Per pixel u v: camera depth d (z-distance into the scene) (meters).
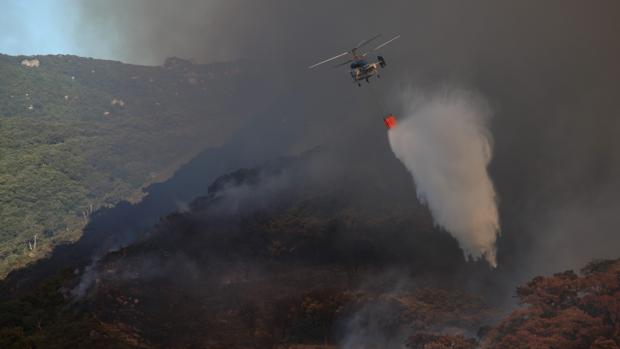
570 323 85.62
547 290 97.25
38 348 101.69
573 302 93.81
